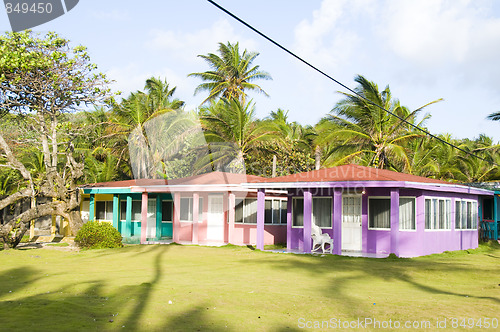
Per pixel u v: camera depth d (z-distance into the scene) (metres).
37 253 19.03
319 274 13.48
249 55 42.78
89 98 21.47
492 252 21.25
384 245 18.39
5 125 23.48
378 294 10.25
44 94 20.91
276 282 11.85
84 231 21.25
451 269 14.13
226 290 10.31
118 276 12.52
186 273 13.35
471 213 22.78
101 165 38.62
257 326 7.31
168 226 25.31
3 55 19.19
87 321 7.20
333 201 19.31
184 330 6.93
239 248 20.55
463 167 42.56
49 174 22.41
